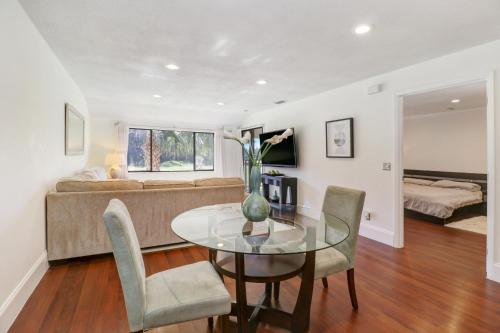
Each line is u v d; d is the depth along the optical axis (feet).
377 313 6.57
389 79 11.28
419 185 20.31
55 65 9.71
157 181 10.88
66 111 11.25
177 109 20.40
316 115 15.44
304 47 8.77
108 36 8.13
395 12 6.62
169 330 6.06
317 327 6.04
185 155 23.97
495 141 8.13
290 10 6.57
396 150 11.06
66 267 9.10
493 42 8.18
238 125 25.08
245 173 25.48
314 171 15.70
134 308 4.38
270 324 6.16
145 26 7.48
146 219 10.48
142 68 11.00
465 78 8.84
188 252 10.67
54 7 6.58
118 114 20.06
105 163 20.18
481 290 7.63
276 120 19.34
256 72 11.44
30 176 7.43
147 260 9.82
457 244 11.58
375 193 12.00
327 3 6.26
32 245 7.63
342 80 12.50
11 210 6.19
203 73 11.54
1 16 5.70
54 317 6.30
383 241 11.64
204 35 7.98
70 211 9.27
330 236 6.26
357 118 12.82
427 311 6.64
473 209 16.81
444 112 21.13
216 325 6.26
